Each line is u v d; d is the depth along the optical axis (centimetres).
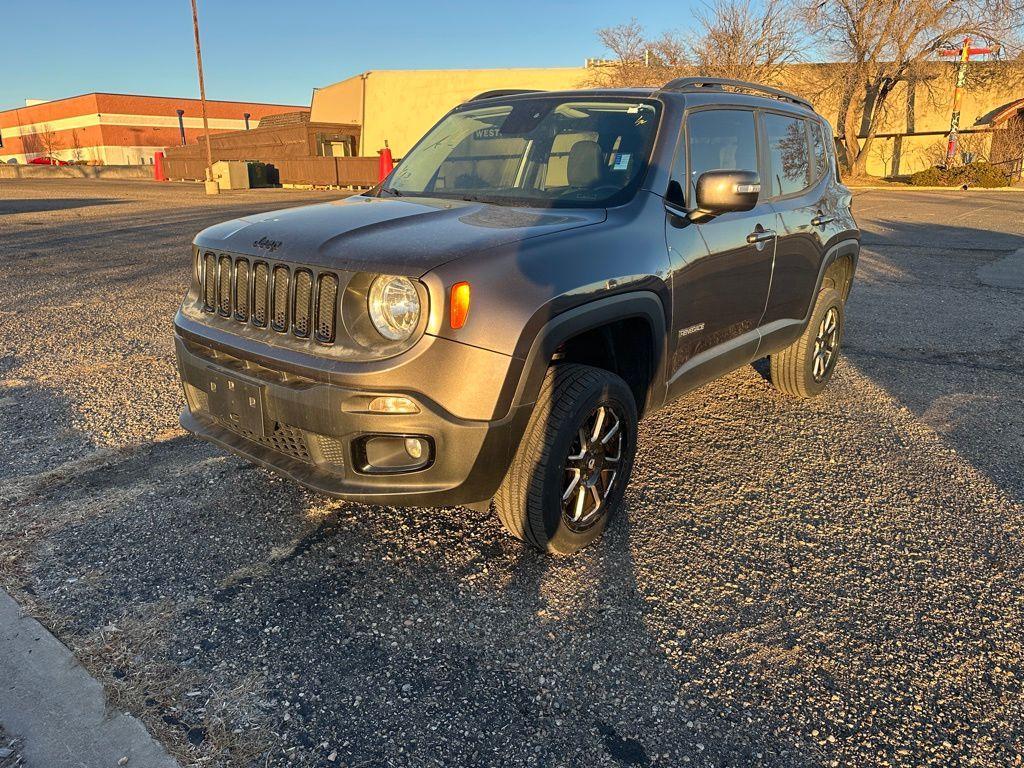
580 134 347
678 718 218
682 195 334
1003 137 3256
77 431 410
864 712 222
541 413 266
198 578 278
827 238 449
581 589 278
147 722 209
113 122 7912
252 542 303
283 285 260
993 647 251
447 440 242
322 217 289
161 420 428
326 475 260
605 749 206
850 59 3262
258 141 3994
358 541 306
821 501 349
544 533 279
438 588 276
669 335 316
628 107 352
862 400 492
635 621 261
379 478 250
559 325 254
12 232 1373
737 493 356
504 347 240
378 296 239
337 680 229
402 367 235
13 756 196
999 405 483
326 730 209
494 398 242
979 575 292
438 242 249
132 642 242
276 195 2767
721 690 229
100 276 915
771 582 285
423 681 230
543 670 236
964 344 639
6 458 375
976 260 1098
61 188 3309
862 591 281
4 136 9275
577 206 317
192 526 313
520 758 202
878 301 815
